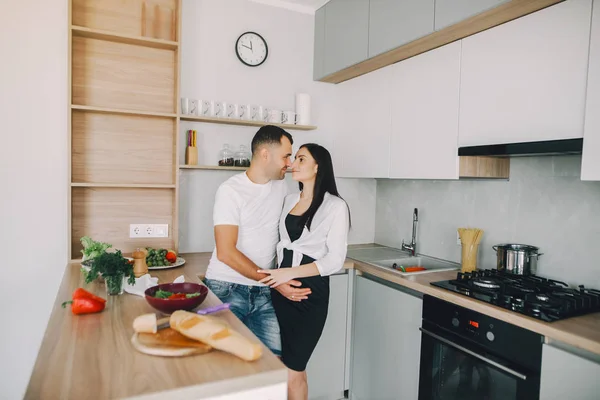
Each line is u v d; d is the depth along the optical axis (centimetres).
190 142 261
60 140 238
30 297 236
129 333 119
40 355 104
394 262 271
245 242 193
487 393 168
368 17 247
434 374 196
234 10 279
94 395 85
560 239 196
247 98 286
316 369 249
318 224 192
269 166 191
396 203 306
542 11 168
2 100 226
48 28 233
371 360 241
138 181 257
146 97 257
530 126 172
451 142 210
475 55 198
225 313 136
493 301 171
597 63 148
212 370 98
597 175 148
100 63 245
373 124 270
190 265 234
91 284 174
